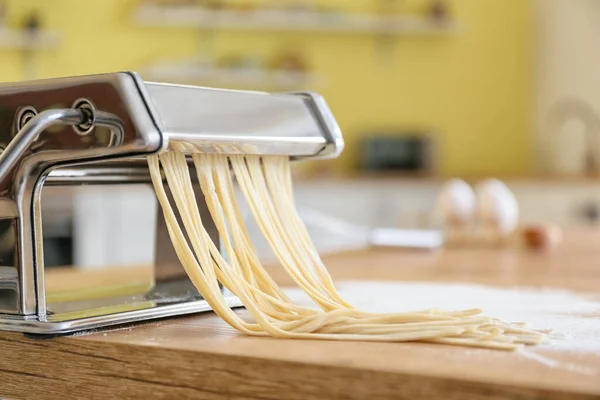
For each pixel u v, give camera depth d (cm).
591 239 250
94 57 486
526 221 466
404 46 538
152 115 78
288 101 99
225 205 91
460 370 64
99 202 392
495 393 60
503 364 66
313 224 252
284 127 95
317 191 449
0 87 86
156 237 106
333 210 453
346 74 532
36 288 86
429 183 464
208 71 491
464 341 75
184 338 80
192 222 86
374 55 535
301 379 68
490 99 546
